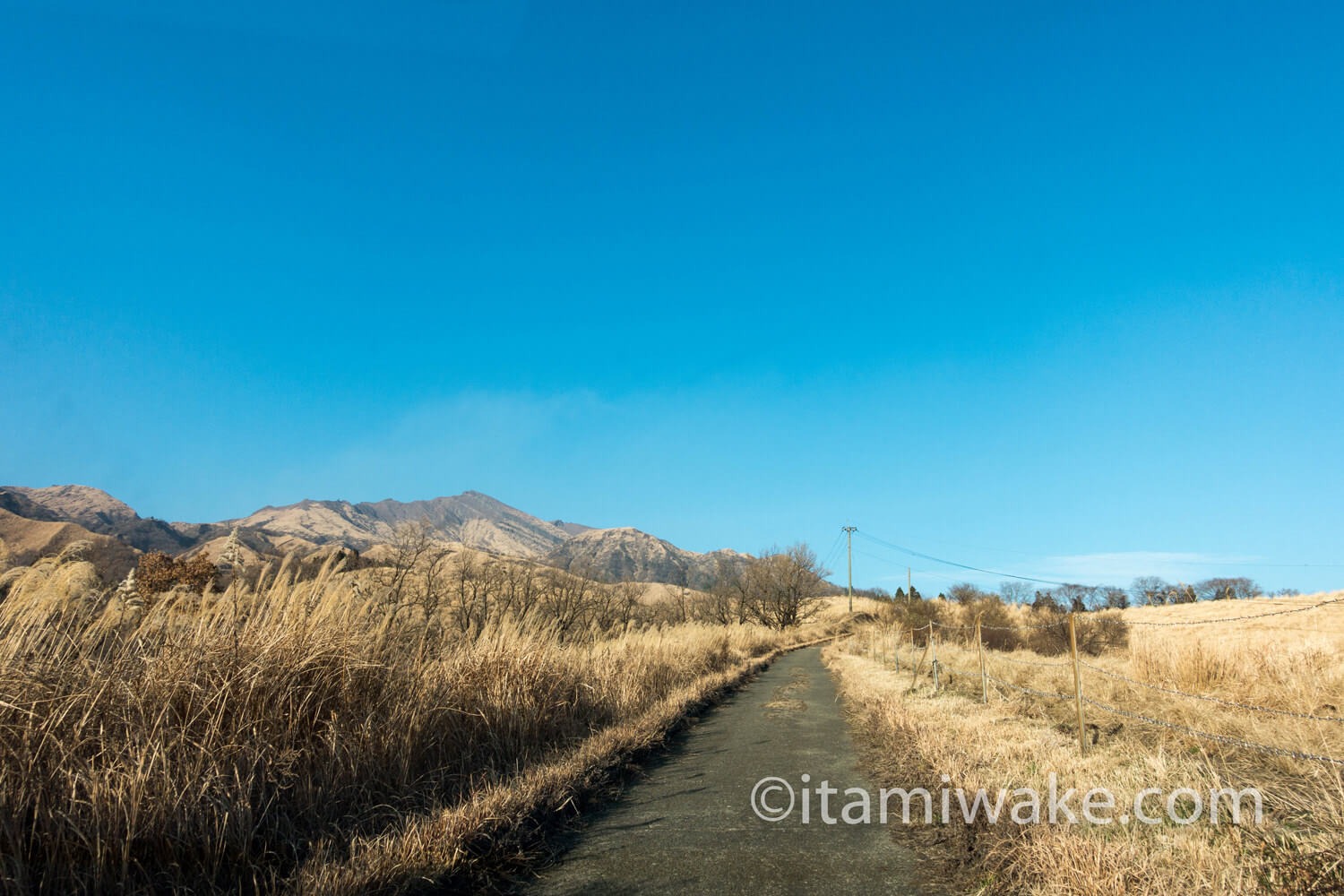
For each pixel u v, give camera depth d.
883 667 22.86
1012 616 41.12
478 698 8.21
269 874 4.58
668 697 13.90
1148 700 10.93
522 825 5.82
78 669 4.95
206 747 5.02
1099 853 4.44
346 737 6.07
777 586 67.69
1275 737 7.82
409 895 4.41
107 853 4.12
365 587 8.04
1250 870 4.20
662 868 5.27
